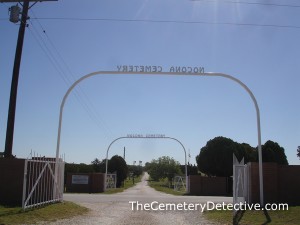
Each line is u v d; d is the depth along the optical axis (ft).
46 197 62.18
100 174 144.56
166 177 278.67
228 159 141.28
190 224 51.31
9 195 58.39
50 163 61.98
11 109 64.39
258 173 64.03
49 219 49.96
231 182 142.51
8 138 63.67
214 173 145.69
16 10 65.87
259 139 61.46
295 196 64.13
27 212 50.90
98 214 60.49
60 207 59.88
